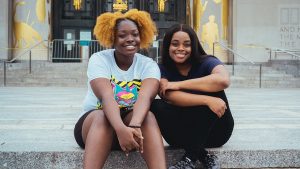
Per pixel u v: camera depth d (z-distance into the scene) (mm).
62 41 23938
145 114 3162
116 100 3414
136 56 3613
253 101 11156
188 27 3611
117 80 3477
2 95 12945
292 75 20312
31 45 23547
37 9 23797
